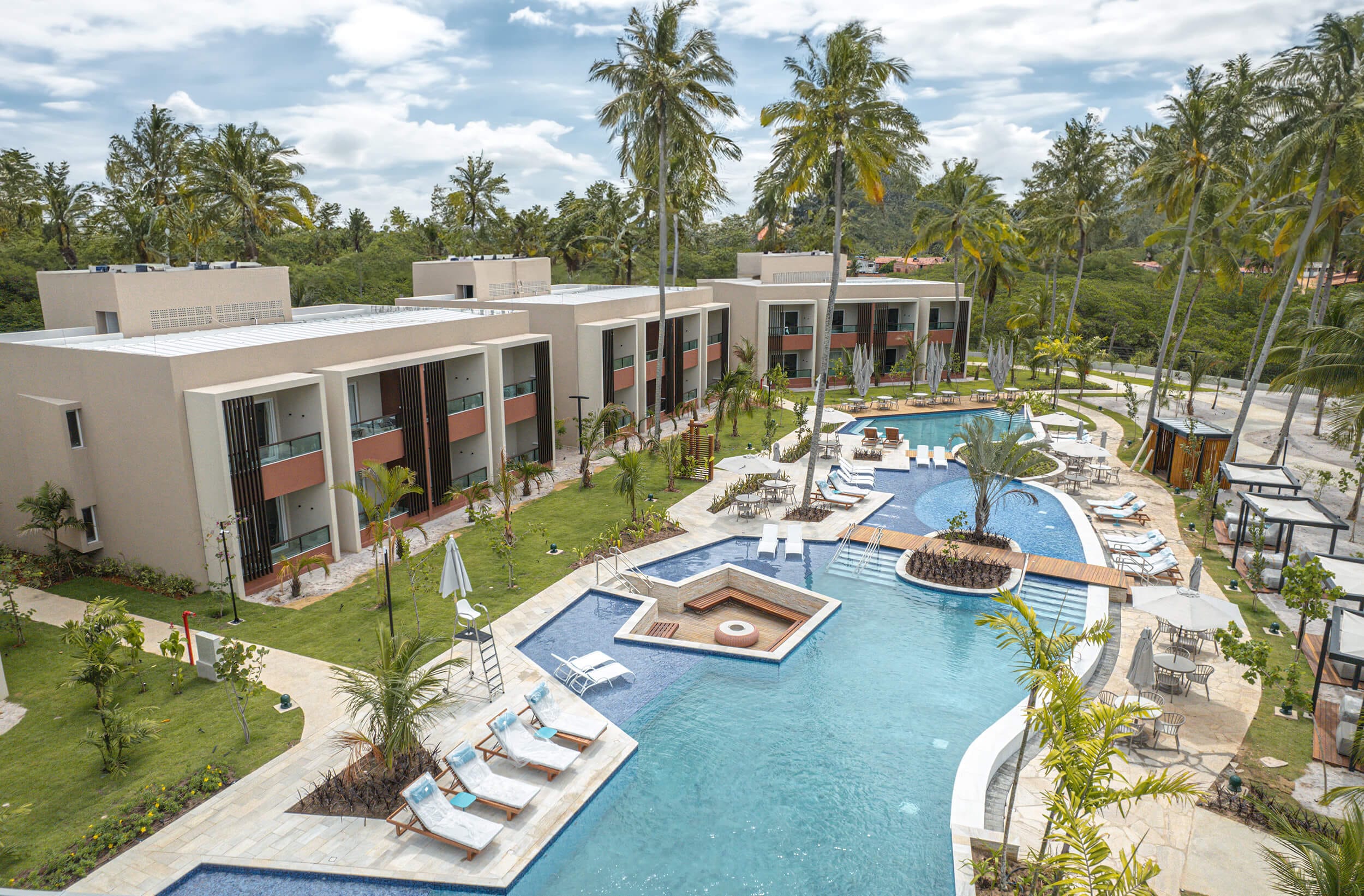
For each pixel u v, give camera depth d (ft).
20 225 204.13
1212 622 55.93
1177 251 159.84
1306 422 149.48
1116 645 65.62
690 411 157.28
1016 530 94.22
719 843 43.01
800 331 185.16
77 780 46.50
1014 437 84.48
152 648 62.80
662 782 48.16
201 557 72.18
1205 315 241.55
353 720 52.49
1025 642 38.04
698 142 122.21
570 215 259.80
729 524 94.07
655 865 41.34
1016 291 270.87
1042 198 193.16
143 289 89.86
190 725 52.11
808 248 254.06
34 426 75.46
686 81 113.80
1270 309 220.02
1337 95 92.48
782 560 84.64
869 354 184.14
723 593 78.59
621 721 54.75
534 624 67.46
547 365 113.39
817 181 101.04
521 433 119.96
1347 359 88.84
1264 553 84.79
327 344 83.20
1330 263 119.55
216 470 69.46
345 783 46.06
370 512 70.44
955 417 160.04
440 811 42.80
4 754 49.21
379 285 239.71
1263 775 47.57
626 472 92.48
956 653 64.90
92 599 71.87
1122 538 87.30
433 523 93.91
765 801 46.42
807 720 54.90
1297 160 95.45
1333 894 29.58
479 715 53.93
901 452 129.59
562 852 42.32
